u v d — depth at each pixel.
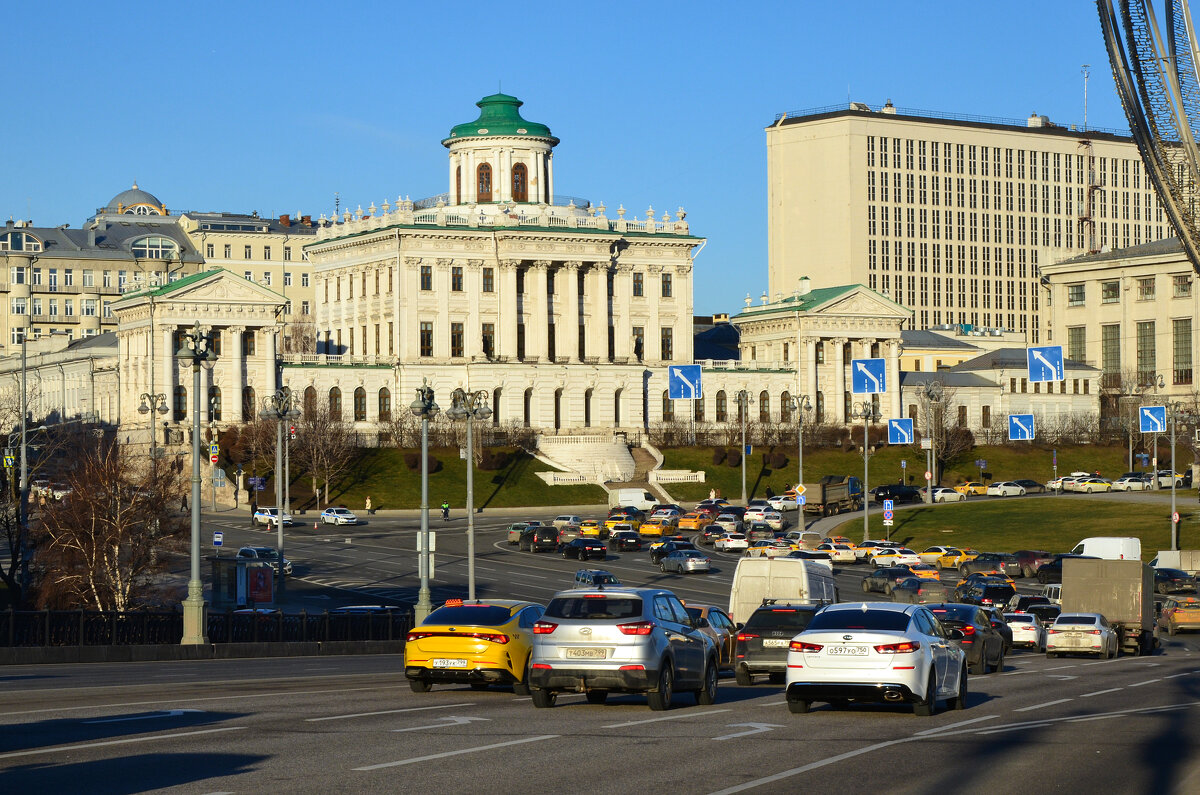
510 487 175.00
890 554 131.12
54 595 97.38
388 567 123.62
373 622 77.00
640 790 23.97
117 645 58.62
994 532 147.50
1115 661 66.75
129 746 28.33
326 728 31.58
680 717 34.94
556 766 26.50
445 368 198.00
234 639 67.94
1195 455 184.00
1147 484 186.25
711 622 53.84
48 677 47.34
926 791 24.30
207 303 186.50
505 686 46.03
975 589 102.38
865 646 34.38
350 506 165.75
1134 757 28.48
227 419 188.00
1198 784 25.42
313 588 112.00
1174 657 72.69
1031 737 31.33
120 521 97.56
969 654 54.28
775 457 191.50
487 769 26.05
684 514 159.75
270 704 36.91
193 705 36.28
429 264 198.50
